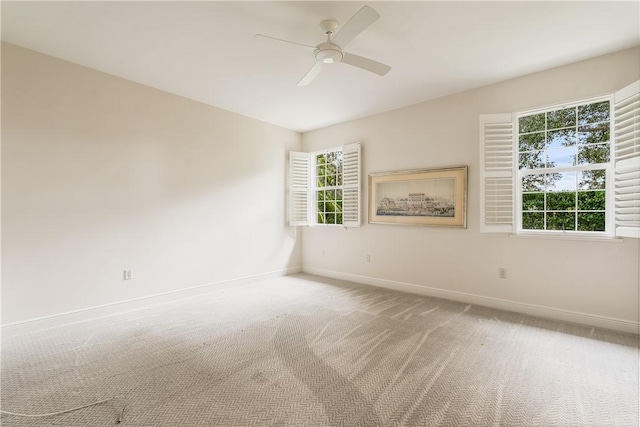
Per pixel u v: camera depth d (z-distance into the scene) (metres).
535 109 3.22
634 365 2.19
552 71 3.12
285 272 5.24
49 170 2.87
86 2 2.14
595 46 2.70
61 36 2.57
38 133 2.81
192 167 3.96
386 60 2.95
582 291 2.97
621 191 2.71
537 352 2.39
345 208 4.81
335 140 5.04
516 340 2.61
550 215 3.21
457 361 2.26
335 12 2.25
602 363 2.22
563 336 2.68
